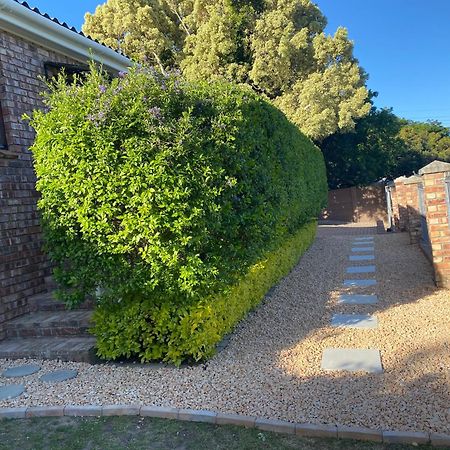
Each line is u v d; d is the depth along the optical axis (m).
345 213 26.34
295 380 4.12
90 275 4.57
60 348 5.07
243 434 3.34
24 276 6.28
